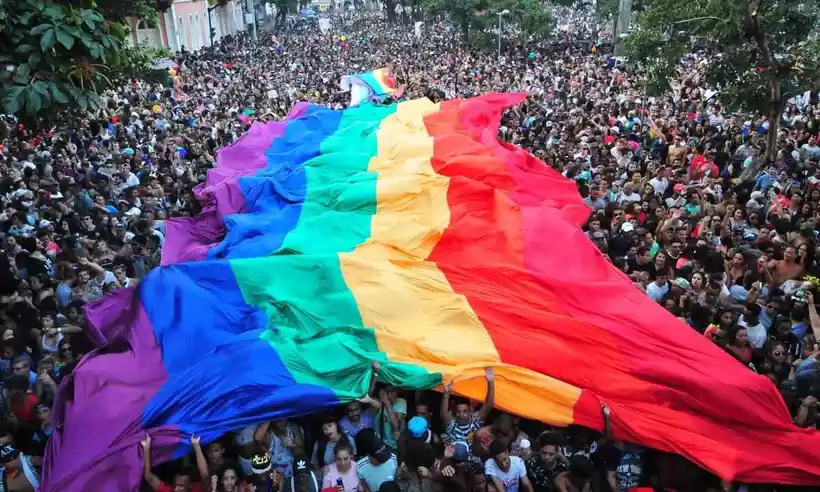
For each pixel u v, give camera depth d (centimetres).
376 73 2420
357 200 1066
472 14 4112
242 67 3512
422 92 2494
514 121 2036
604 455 658
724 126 1883
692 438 646
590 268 891
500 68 3144
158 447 614
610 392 688
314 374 669
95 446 618
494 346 721
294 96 2547
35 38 797
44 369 725
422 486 602
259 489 603
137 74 1285
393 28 6481
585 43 4312
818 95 2161
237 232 1012
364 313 767
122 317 774
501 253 908
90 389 662
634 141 1697
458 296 795
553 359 708
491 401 667
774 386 674
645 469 668
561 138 1703
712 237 1050
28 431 675
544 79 2822
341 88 2622
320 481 616
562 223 941
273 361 664
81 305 839
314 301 786
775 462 632
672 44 1503
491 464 618
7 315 814
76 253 968
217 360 667
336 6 11562
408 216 1011
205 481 604
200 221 1133
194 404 640
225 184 1180
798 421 690
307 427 677
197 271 795
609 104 2161
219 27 5984
